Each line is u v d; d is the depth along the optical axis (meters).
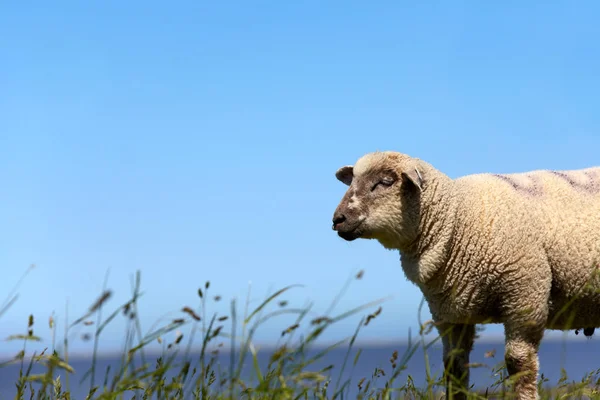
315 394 4.73
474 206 7.62
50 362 3.81
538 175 8.17
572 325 8.10
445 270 7.70
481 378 6.71
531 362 7.32
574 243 7.58
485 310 7.63
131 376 3.86
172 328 3.94
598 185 8.03
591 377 6.06
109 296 3.65
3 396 5.20
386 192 7.79
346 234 7.89
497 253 7.40
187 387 4.34
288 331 3.78
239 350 3.90
